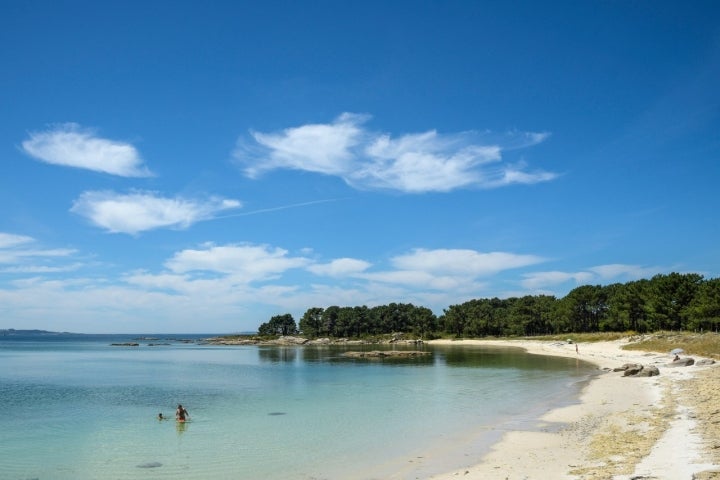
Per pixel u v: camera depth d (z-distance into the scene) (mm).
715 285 112125
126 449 30812
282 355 148500
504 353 128375
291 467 25922
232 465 26641
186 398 54406
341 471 24906
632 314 141000
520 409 41406
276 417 41312
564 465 23094
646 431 28672
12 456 29453
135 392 60688
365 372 84625
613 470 20938
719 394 39375
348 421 38656
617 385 52625
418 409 43469
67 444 32531
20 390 64000
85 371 94938
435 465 25016
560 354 115500
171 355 157375
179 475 25062
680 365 63938
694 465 20438
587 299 173375
